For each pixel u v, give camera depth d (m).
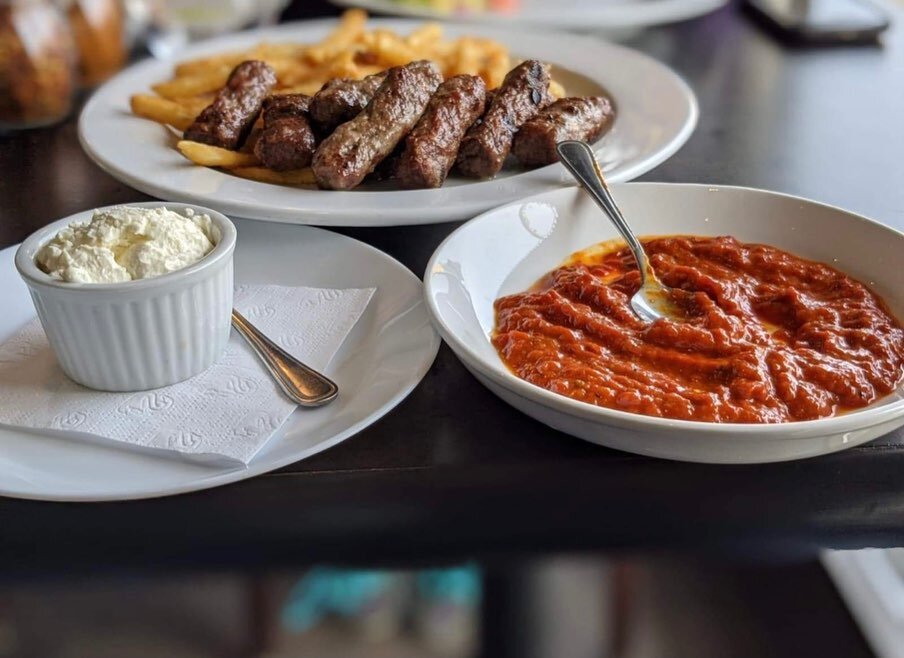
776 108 0.82
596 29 1.00
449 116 0.61
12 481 0.41
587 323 0.47
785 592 0.77
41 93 0.76
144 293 0.44
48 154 0.73
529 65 0.65
